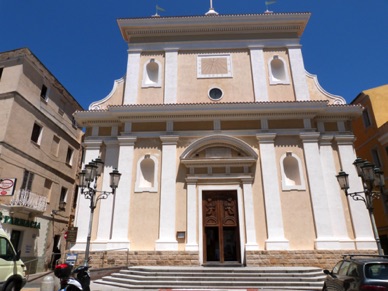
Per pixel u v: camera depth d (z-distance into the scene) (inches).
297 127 626.2
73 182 986.7
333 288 322.3
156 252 550.0
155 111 629.6
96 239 569.3
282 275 455.8
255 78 679.7
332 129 634.8
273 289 421.1
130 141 626.5
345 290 287.3
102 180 614.2
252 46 709.9
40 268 770.8
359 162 426.6
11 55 769.6
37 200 758.5
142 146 628.7
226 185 597.0
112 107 629.3
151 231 570.9
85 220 585.6
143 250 555.5
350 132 623.8
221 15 713.0
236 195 596.1
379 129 768.3
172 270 476.4
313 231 557.3
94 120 657.6
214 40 720.3
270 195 578.6
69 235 573.0
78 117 652.1
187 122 639.8
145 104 652.7
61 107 938.1
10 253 360.2
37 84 816.3
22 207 695.1
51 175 858.8
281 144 618.2
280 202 575.5
